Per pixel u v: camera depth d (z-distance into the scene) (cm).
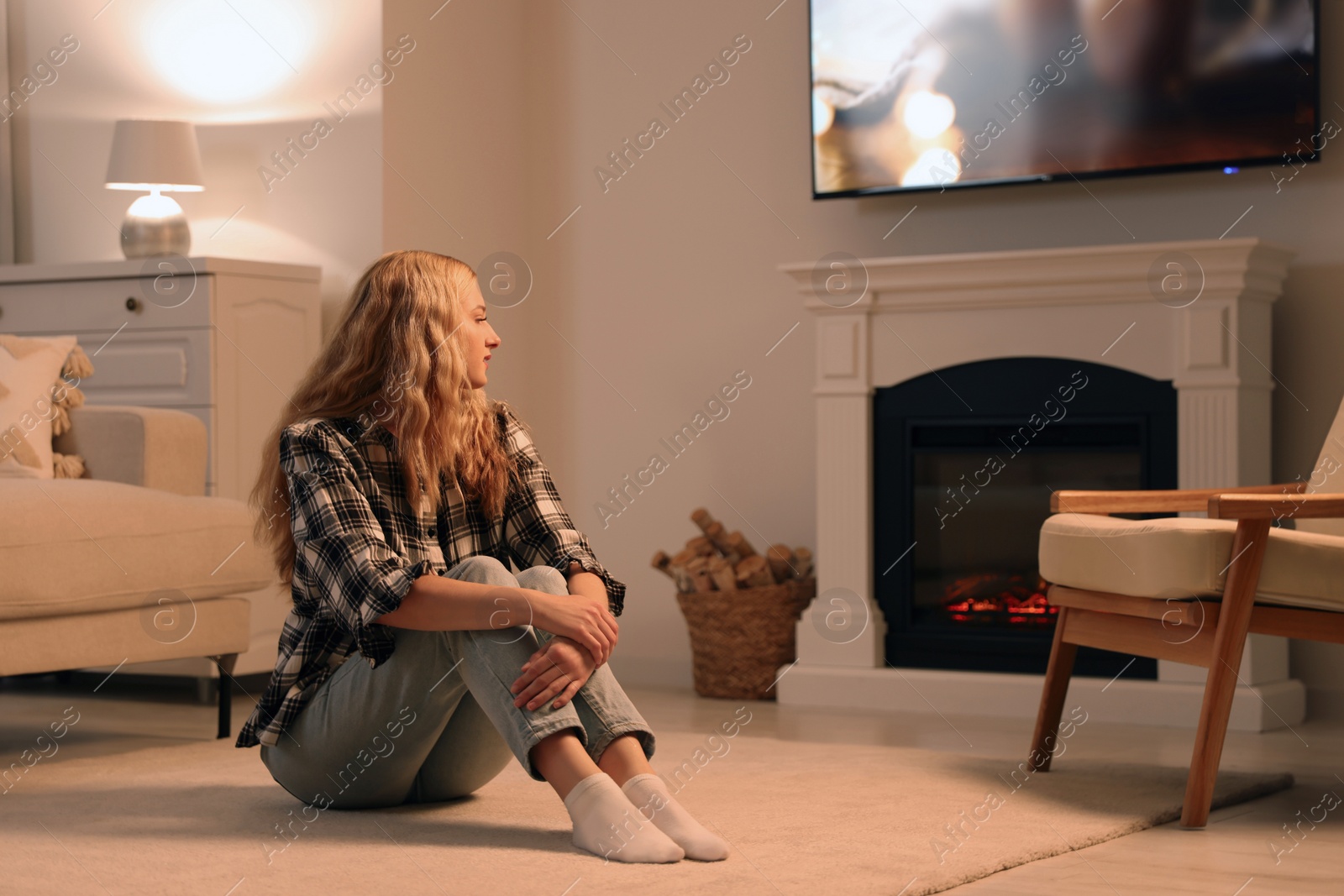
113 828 183
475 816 189
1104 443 327
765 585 355
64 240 416
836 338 348
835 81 371
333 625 181
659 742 276
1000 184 354
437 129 393
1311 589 200
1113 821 195
